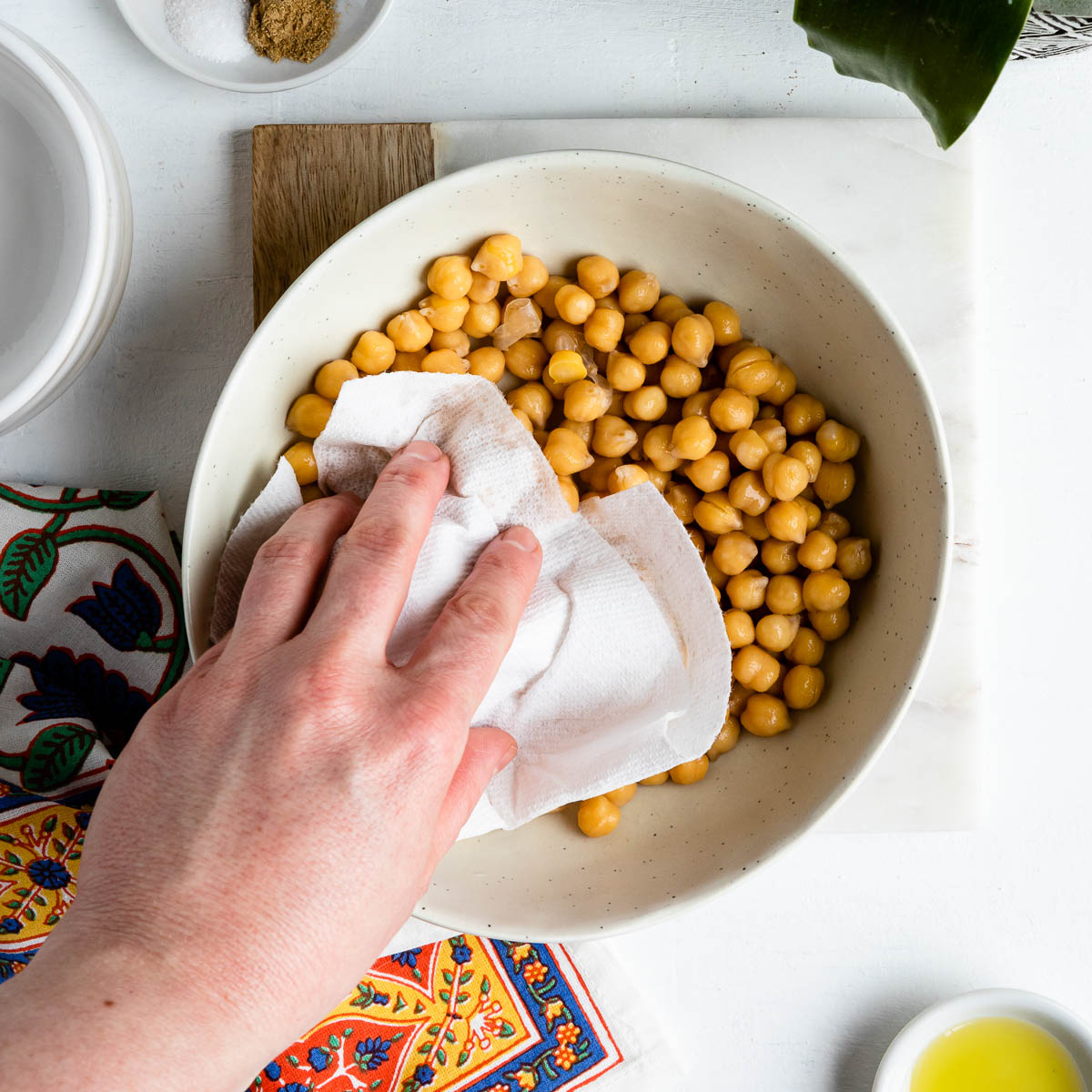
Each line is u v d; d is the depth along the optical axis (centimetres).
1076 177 106
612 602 85
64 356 92
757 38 104
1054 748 109
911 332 102
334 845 55
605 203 86
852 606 93
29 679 99
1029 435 107
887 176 100
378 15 97
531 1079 107
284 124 102
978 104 75
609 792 89
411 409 86
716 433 93
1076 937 109
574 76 105
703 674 83
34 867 96
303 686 59
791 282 87
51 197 100
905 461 84
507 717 87
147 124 105
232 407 80
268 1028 52
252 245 105
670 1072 107
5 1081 46
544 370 95
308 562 69
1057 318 107
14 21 105
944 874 109
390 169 100
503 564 73
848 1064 109
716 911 109
